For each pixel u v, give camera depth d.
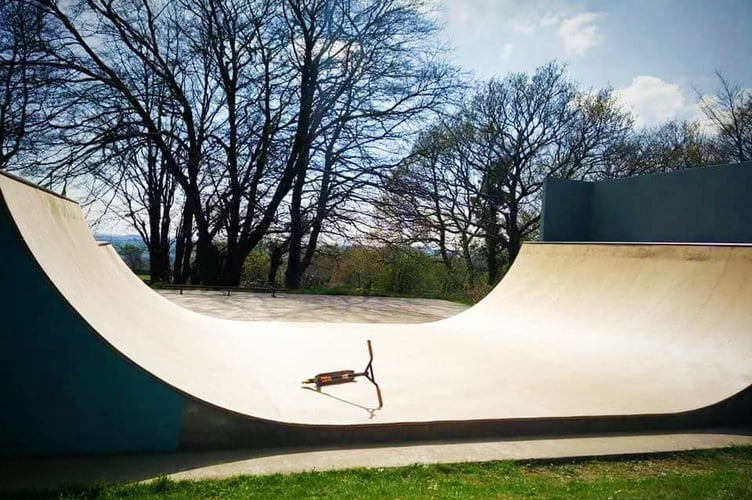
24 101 15.13
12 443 3.27
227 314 9.59
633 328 6.69
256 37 17.88
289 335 7.48
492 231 23.98
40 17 14.77
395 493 2.87
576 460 3.65
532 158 23.39
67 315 3.33
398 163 19.59
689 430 4.37
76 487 2.83
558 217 12.23
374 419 3.93
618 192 11.66
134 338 4.05
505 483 3.13
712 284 6.52
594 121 22.75
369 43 18.39
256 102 18.45
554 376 5.52
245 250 19.38
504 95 22.67
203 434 3.55
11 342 3.26
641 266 7.72
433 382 5.17
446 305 13.71
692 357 5.61
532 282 9.40
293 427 3.70
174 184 19.11
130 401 3.44
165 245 20.31
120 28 16.30
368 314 10.81
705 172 9.68
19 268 3.25
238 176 18.89
